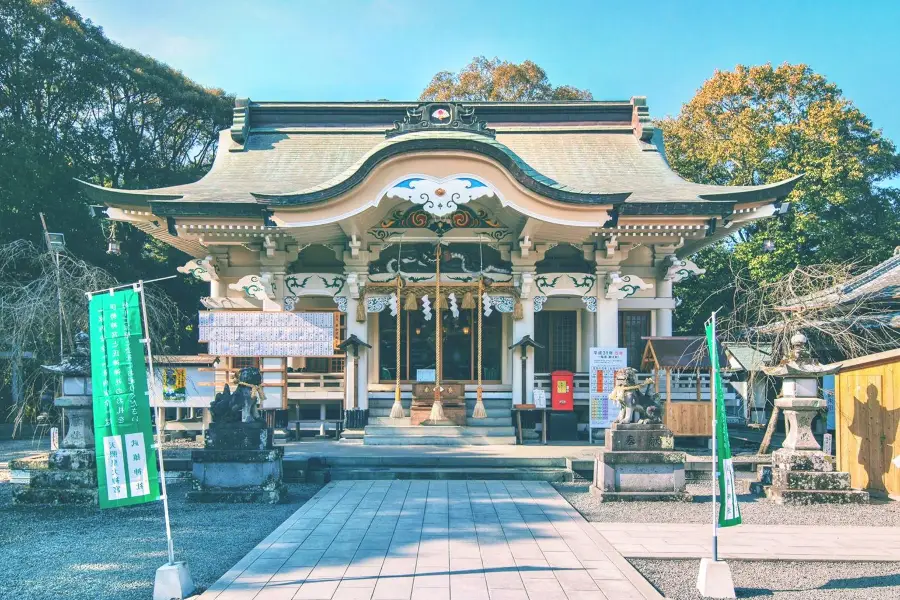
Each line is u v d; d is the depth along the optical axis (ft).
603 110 73.15
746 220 60.70
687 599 22.12
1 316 49.03
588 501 37.63
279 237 58.03
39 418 50.37
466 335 65.10
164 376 54.90
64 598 21.94
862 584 23.88
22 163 77.00
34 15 86.33
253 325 54.60
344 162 67.15
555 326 67.67
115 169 101.14
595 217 52.80
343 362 65.46
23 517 33.88
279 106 72.38
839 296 50.26
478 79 116.57
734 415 72.13
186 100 101.65
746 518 33.78
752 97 97.09
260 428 38.42
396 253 63.00
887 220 85.51
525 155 68.33
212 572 24.54
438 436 54.95
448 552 26.40
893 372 37.99
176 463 44.34
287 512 34.96
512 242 59.62
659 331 64.59
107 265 88.99
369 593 21.66
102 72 93.76
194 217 54.54
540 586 22.41
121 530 31.14
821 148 85.76
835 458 44.45
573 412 57.52
